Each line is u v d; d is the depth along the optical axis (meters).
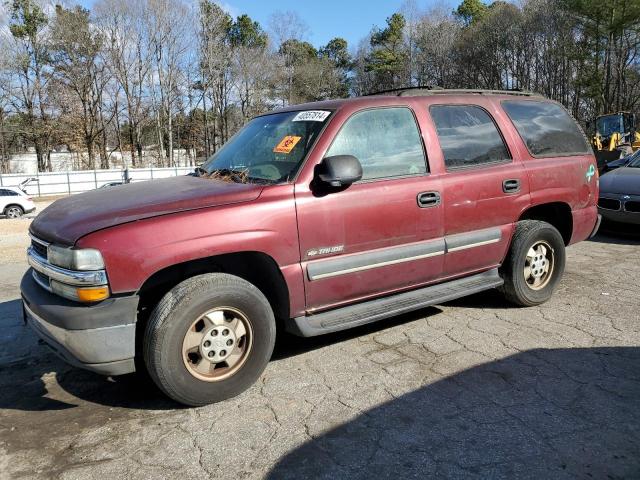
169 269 3.43
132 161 57.69
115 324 3.10
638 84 44.19
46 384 3.84
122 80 55.34
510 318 4.80
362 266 3.87
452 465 2.76
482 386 3.57
